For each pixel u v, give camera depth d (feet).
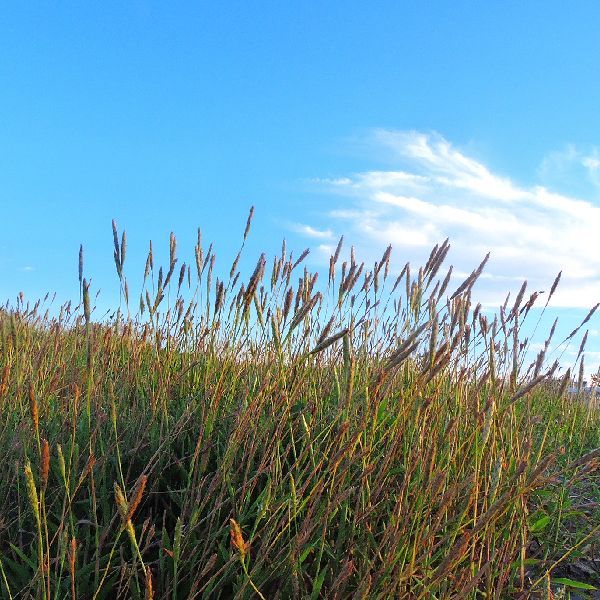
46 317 5.11
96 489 2.91
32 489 1.85
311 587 2.58
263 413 3.04
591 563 3.43
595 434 5.13
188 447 3.35
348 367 2.43
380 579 2.23
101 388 3.38
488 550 2.51
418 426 2.74
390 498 2.91
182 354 4.00
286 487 2.82
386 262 3.62
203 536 2.64
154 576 2.61
